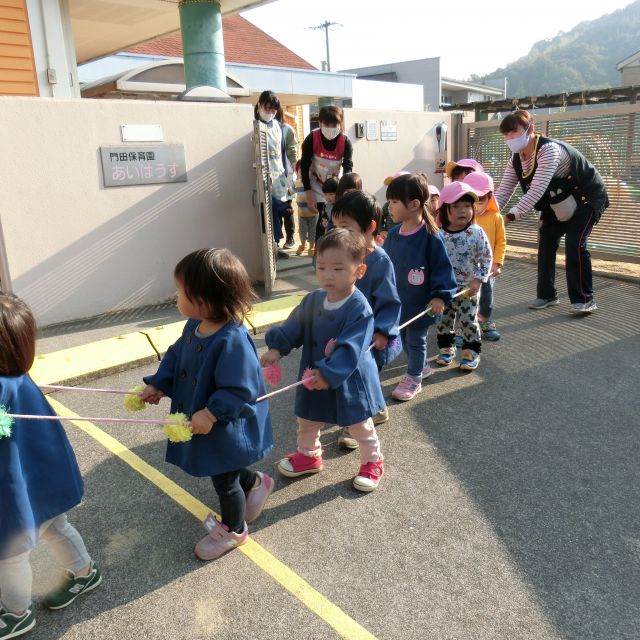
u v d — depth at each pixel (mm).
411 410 4082
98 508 3064
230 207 6938
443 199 4367
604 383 4434
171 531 2873
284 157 7965
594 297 6742
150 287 6492
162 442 3738
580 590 2422
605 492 3084
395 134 9164
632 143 7492
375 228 3377
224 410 2363
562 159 5625
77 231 5938
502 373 4684
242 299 2453
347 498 3102
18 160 5535
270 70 16969
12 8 7383
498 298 6863
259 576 2553
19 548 2088
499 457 3451
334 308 2922
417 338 4137
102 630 2291
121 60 14906
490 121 9445
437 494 3105
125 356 5000
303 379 2783
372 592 2443
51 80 7758
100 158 5961
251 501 2879
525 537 2752
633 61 39625
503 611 2326
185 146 6492
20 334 2117
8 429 1977
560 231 6035
